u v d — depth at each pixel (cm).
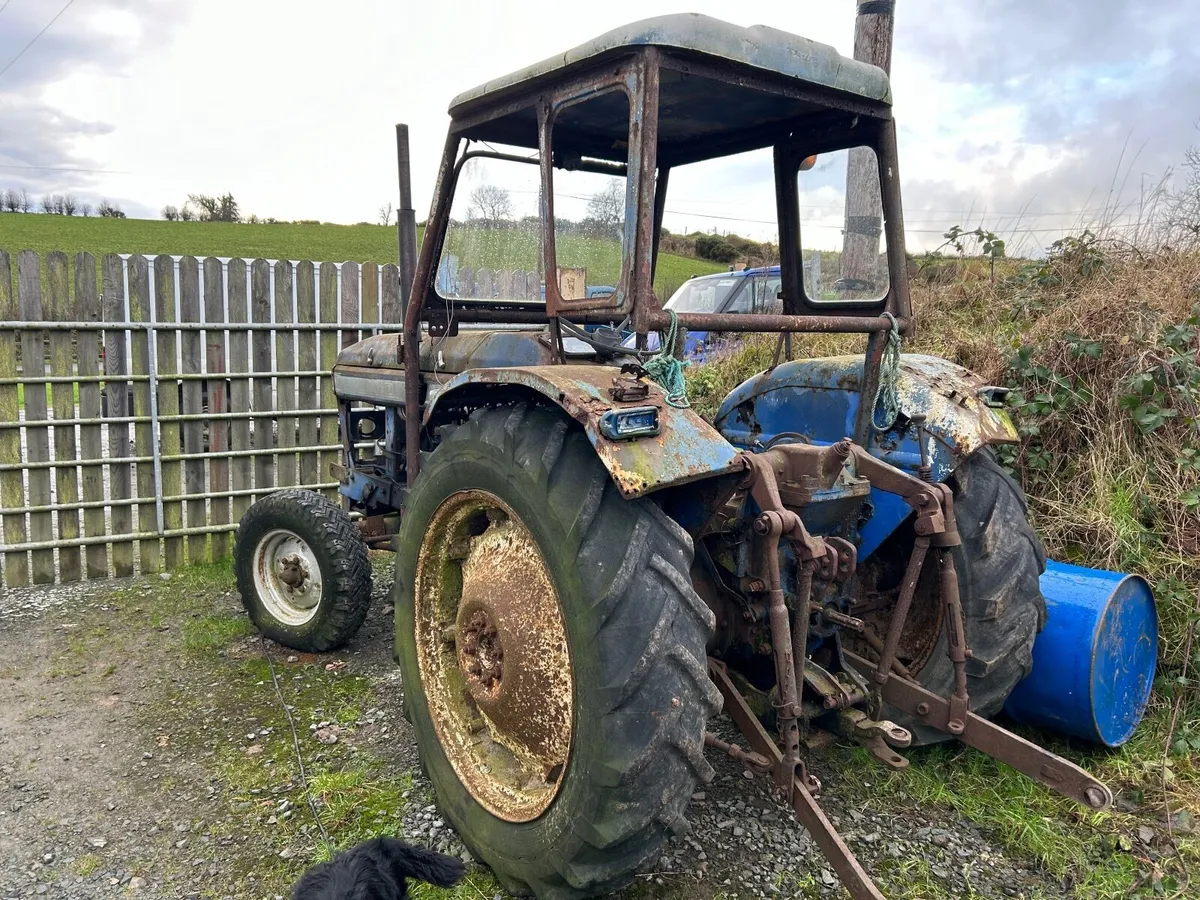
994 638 256
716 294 622
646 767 176
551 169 226
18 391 494
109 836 254
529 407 216
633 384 190
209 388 544
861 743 226
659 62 191
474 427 225
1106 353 392
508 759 237
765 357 587
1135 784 269
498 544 230
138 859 243
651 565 184
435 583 259
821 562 206
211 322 536
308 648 382
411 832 252
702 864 232
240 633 412
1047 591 288
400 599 265
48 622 432
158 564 534
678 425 190
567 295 274
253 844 249
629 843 182
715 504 206
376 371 395
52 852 246
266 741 308
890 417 257
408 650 262
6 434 493
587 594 181
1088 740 286
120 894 228
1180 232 489
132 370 523
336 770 288
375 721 323
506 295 319
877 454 265
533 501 197
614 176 283
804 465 211
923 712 234
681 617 184
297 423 571
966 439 249
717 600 239
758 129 279
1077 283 483
